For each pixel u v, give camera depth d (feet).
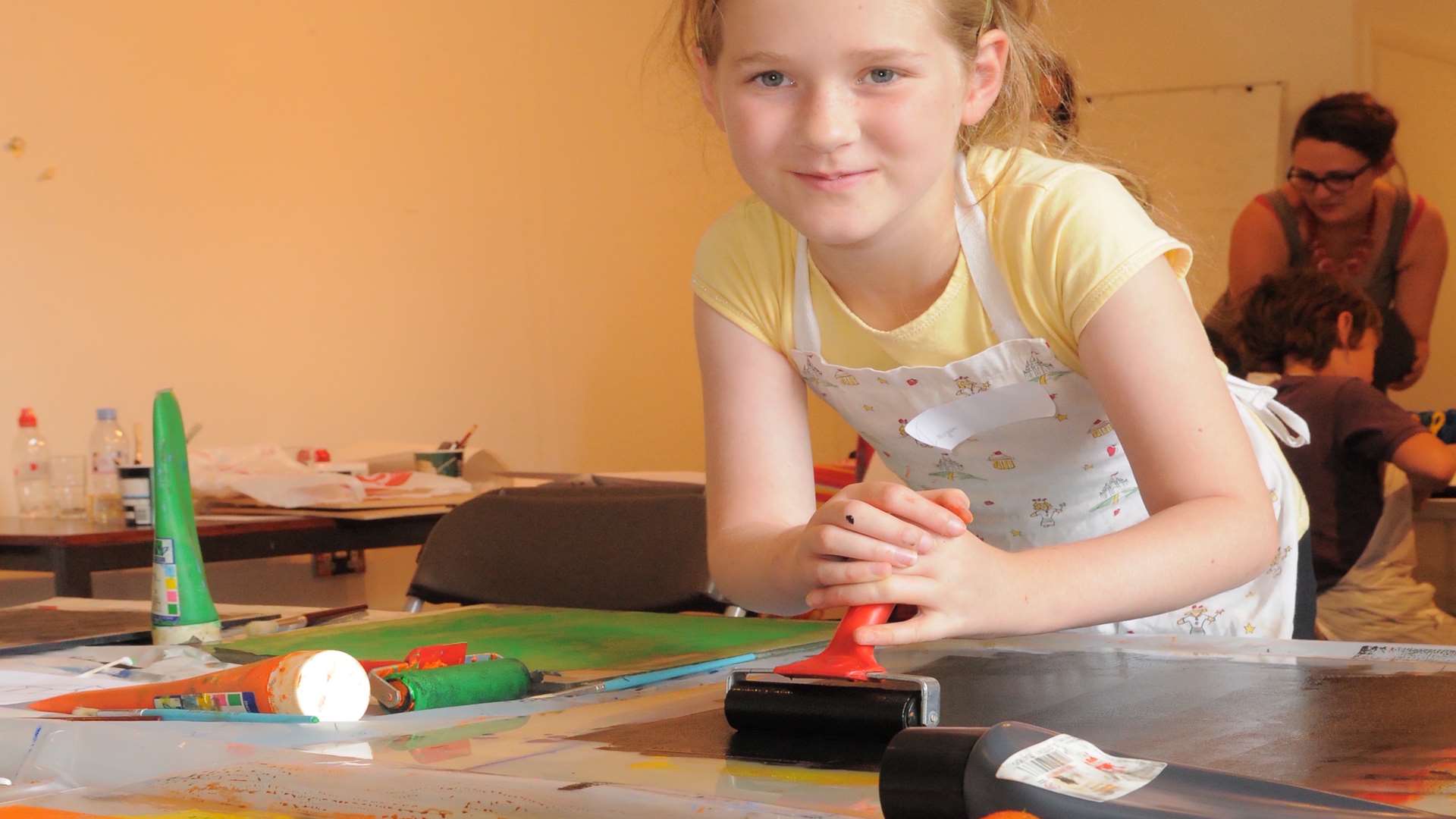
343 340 11.08
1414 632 8.19
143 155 9.69
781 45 2.61
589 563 4.78
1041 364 3.36
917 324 3.38
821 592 2.35
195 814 1.61
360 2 11.23
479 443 12.29
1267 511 2.88
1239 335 9.27
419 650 2.60
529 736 2.00
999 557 2.48
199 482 8.38
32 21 9.05
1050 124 3.72
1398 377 15.85
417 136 11.73
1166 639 2.77
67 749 1.93
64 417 9.26
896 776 1.40
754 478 3.46
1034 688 2.26
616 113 13.80
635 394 14.03
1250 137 16.47
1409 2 16.29
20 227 9.00
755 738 1.94
